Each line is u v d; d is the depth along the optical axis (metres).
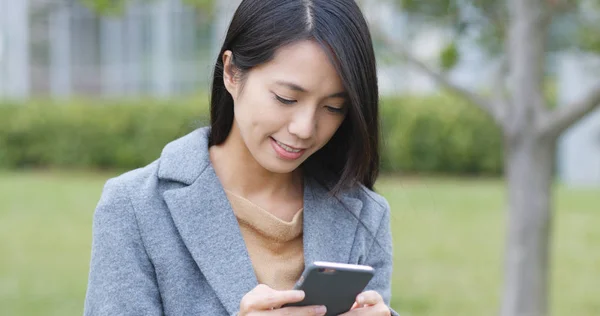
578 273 8.23
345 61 1.61
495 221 11.02
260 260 1.80
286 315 1.56
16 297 7.03
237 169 1.85
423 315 6.74
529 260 4.50
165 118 17.91
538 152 4.44
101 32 19.64
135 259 1.72
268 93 1.64
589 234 10.05
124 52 19.56
